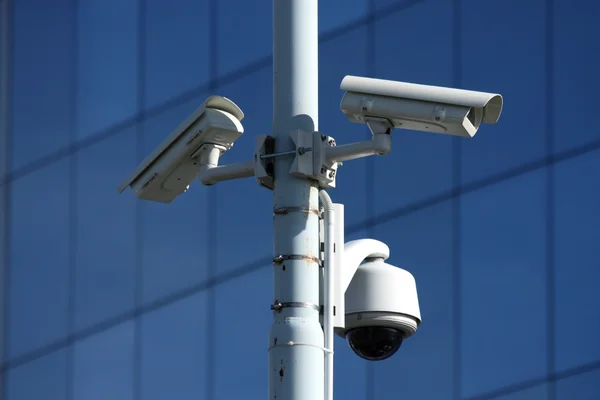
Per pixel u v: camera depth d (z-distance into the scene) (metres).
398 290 12.36
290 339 10.95
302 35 11.46
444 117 10.95
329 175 11.28
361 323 12.38
